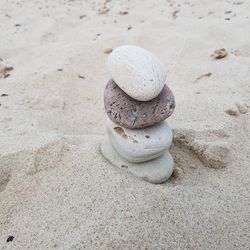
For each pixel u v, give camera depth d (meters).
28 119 0.36
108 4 0.76
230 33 0.53
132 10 0.71
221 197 0.26
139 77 0.24
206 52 0.49
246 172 0.29
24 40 0.58
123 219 0.23
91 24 0.65
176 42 0.52
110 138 0.27
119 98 0.26
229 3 0.68
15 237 0.23
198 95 0.38
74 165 0.27
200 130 0.32
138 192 0.24
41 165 0.28
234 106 0.35
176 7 0.70
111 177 0.26
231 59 0.46
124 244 0.22
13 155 0.28
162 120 0.26
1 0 0.76
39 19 0.66
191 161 0.30
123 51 0.25
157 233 0.22
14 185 0.27
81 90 0.44
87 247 0.21
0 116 0.36
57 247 0.22
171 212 0.24
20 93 0.41
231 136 0.32
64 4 0.76
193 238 0.23
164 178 0.27
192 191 0.26
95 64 0.50
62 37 0.59
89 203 0.24
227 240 0.23
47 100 0.40
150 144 0.25
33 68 0.47
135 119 0.25
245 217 0.25
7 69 0.48
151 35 0.56
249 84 0.40
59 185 0.26
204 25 0.57
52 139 0.30
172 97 0.26
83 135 0.33
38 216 0.24
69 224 0.23
